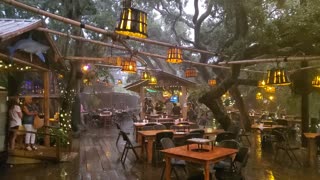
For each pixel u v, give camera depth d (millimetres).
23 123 8148
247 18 8914
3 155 7520
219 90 10484
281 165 8039
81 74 12977
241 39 9016
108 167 7629
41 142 9188
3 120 7535
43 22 7371
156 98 21000
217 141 7910
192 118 16422
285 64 11695
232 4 9133
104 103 23625
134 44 19469
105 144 11031
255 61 8508
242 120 14562
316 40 7859
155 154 7824
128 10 3646
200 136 7582
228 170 5375
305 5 8164
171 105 17844
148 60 23219
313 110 14625
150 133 8242
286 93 18359
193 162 5484
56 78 11227
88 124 17938
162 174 6457
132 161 8297
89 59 10695
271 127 10523
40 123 8398
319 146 7859
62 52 13234
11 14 13922
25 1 13117
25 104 8500
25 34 7484
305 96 10906
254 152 9867
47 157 8016
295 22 7746
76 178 6629
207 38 15258
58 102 12594
